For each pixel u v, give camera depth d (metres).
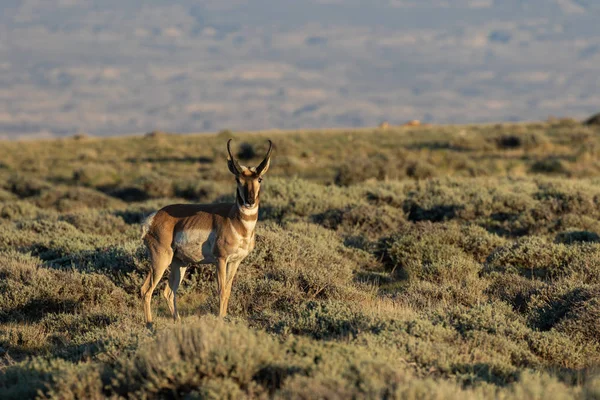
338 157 191.62
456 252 59.88
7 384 31.34
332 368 27.52
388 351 31.08
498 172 143.88
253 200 39.41
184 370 27.47
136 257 53.94
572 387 28.97
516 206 80.25
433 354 32.09
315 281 48.09
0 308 47.09
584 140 196.75
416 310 43.06
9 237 69.81
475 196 85.94
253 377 28.28
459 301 46.31
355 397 24.92
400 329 35.09
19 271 52.84
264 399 25.83
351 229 73.88
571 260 55.09
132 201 131.25
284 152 194.12
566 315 40.81
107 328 38.31
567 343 36.50
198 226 40.84
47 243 67.56
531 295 45.09
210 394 25.77
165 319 42.41
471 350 34.03
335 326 36.78
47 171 185.50
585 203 78.38
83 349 36.41
